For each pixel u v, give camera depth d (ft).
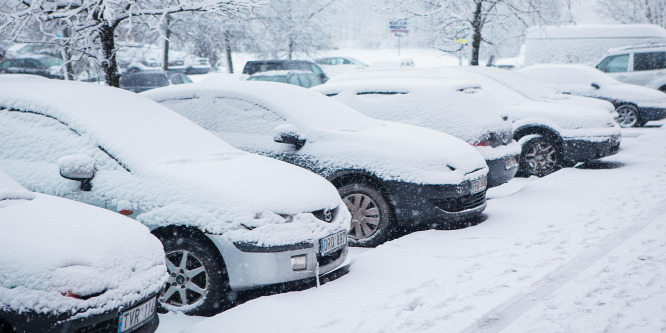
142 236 12.18
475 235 20.25
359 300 14.66
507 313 13.34
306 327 13.00
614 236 18.98
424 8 57.41
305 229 14.99
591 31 67.92
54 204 12.28
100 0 23.73
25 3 24.49
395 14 59.62
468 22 54.49
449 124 24.99
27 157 15.99
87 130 15.93
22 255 10.21
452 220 20.42
